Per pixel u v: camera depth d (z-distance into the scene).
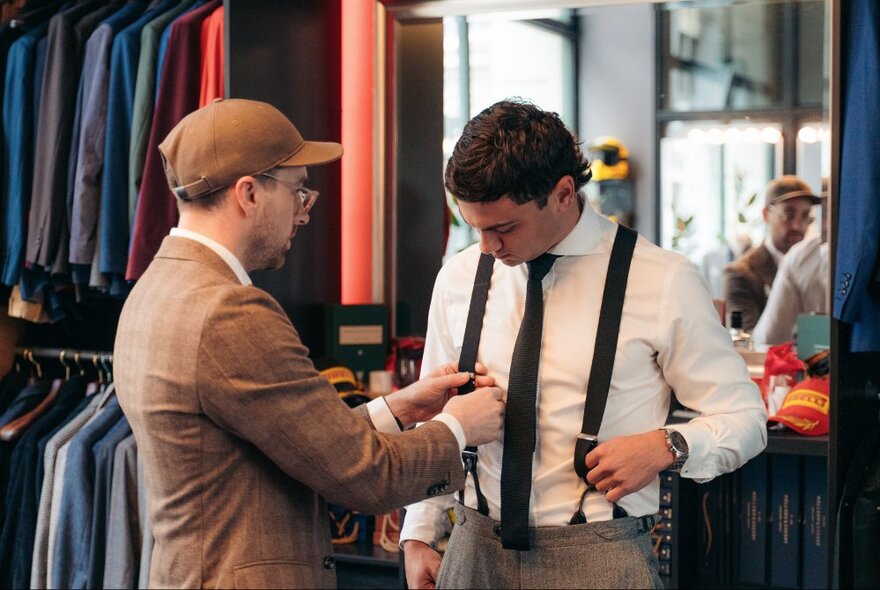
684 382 1.81
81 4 3.28
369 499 1.64
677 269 1.81
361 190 3.57
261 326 1.63
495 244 1.76
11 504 3.17
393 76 3.56
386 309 3.51
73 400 3.30
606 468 1.69
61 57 3.12
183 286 1.66
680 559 2.93
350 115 3.57
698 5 3.30
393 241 3.58
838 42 2.48
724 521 3.07
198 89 3.03
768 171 3.23
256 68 2.97
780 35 3.21
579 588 1.75
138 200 2.97
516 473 1.78
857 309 2.44
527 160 1.67
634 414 1.81
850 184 2.44
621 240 1.85
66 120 3.12
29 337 3.67
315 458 1.61
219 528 1.63
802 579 2.99
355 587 3.11
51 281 3.24
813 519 2.97
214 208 1.72
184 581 1.62
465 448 1.88
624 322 1.79
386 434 1.70
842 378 2.52
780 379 3.07
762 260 3.23
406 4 3.52
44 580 3.08
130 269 2.93
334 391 1.69
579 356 1.80
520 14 3.46
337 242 3.51
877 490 2.52
